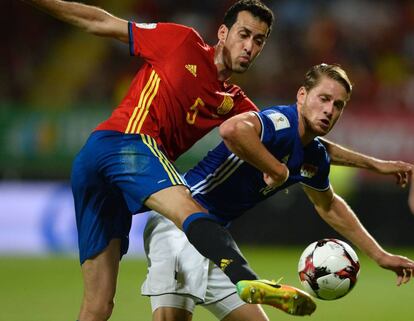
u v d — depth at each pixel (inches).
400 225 2578.7
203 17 3166.8
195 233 697.0
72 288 1646.2
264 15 827.4
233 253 676.1
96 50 3063.5
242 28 825.5
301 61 3031.5
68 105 2664.9
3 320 1240.2
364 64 3048.7
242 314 825.5
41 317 1270.9
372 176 2576.3
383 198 2578.7
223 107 852.0
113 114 820.6
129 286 1690.5
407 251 2431.1
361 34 3147.1
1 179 2549.2
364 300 1526.8
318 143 807.1
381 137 2667.3
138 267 2096.5
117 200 831.1
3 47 3006.9
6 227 2444.6
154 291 820.6
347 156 872.9
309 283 770.2
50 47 3070.9
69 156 2573.8
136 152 779.4
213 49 844.0
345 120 2662.4
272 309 1385.3
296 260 2165.4
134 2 3181.6
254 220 2554.1
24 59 3004.4
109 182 797.9
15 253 2395.4
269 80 2918.3
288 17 3157.0
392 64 3053.6
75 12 825.5
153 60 831.7
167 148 836.0
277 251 2432.3
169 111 818.2
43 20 3115.2
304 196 2539.4
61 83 2952.8
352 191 2571.4
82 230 834.8
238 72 840.3
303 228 2536.9
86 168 812.0
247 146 714.8
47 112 2571.4
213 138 2539.4
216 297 829.2
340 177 2561.5
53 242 2452.0
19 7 3085.6
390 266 839.7
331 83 746.8
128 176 772.0
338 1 3228.3
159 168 764.6
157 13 3186.5
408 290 1708.9
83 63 3024.1
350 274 764.0
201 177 812.6
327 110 746.8
